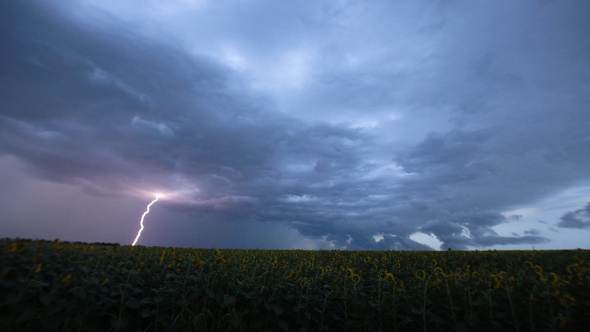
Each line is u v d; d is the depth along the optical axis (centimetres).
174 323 499
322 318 550
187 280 561
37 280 434
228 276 595
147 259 676
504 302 504
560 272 713
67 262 529
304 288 593
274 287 584
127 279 534
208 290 540
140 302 491
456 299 537
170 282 532
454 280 589
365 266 931
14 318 413
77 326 453
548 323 459
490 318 484
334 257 1173
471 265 1049
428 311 532
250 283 587
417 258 1121
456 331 492
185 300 522
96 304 463
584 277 563
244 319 576
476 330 495
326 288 610
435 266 946
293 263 941
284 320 563
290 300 563
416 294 577
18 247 491
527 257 1059
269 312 568
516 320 468
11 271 445
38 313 422
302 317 557
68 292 444
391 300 570
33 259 480
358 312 572
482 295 528
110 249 759
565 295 473
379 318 554
